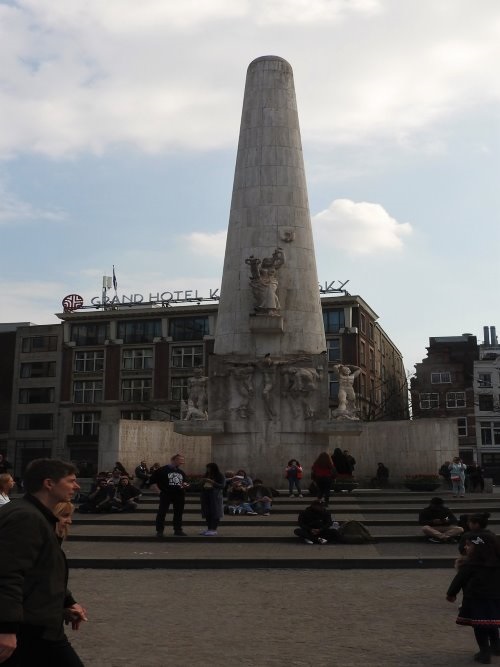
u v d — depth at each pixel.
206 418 27.09
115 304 69.19
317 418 26.45
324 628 8.05
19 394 69.75
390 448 29.97
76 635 7.71
